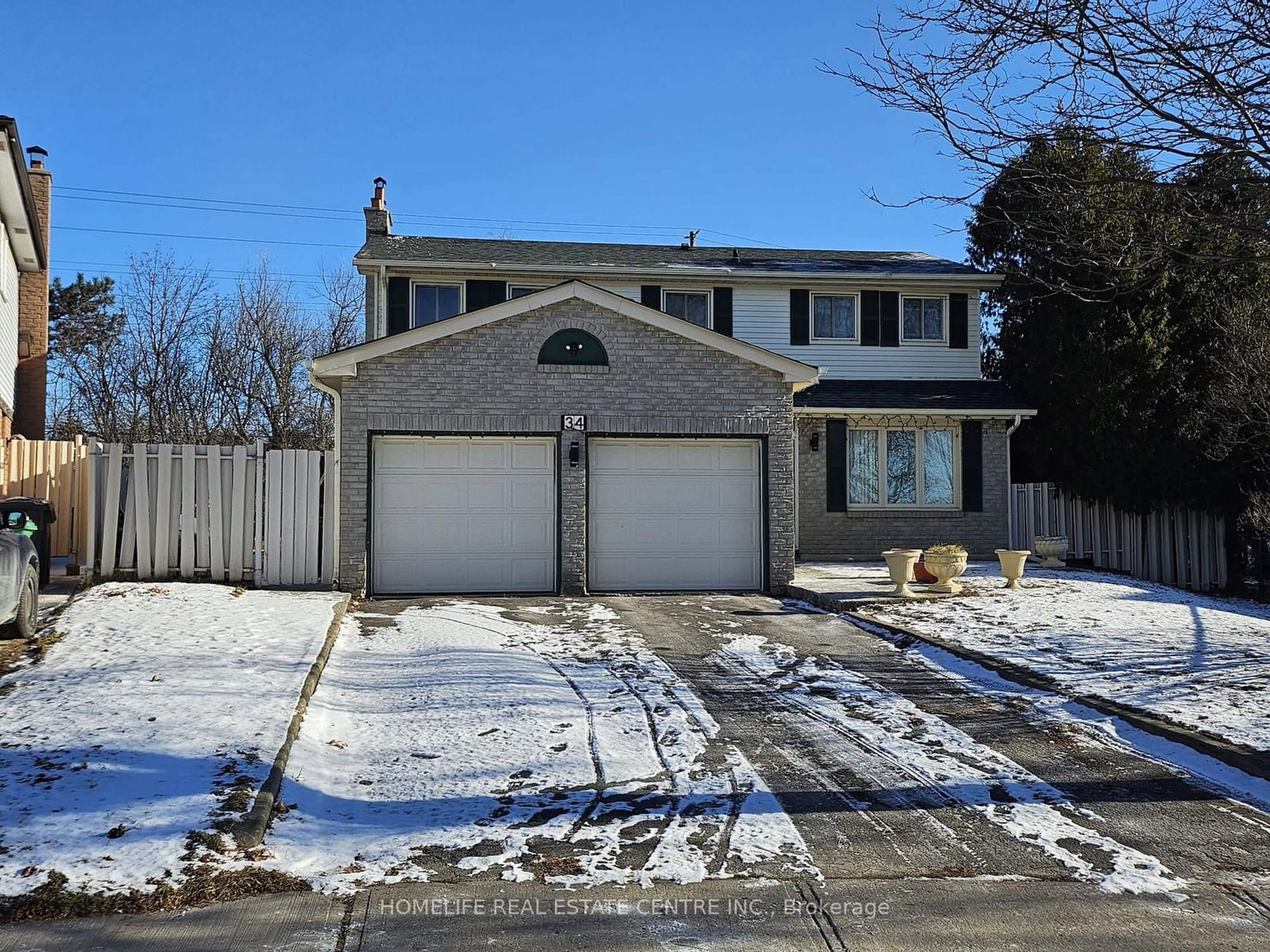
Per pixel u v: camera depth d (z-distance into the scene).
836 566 18.19
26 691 7.71
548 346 14.22
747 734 7.71
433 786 6.54
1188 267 8.54
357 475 13.71
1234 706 8.22
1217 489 19.22
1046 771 6.95
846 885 5.14
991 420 20.30
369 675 9.34
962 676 9.56
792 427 14.73
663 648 10.63
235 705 7.55
